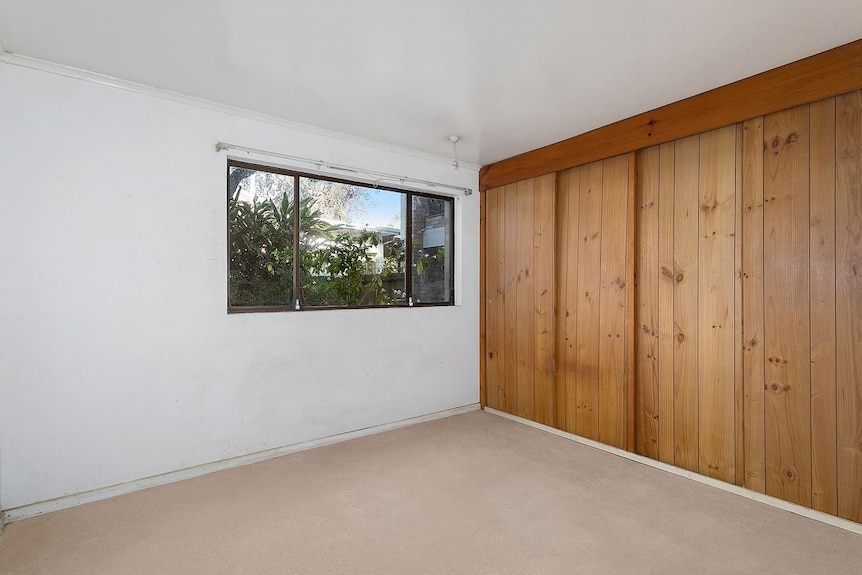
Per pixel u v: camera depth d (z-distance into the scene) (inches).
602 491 104.5
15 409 91.2
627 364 126.8
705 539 84.6
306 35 84.2
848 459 88.7
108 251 101.3
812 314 93.8
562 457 125.6
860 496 87.1
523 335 159.0
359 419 141.9
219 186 116.0
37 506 92.9
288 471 114.9
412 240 161.0
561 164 143.5
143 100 105.7
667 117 116.2
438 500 99.5
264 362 123.2
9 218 91.0
